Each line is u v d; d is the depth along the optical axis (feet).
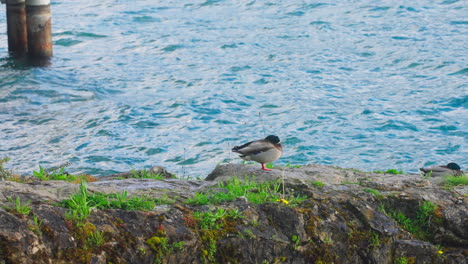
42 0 105.40
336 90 95.14
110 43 123.13
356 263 25.99
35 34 106.11
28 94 88.17
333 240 25.96
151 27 137.28
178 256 23.39
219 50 119.24
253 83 98.53
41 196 24.54
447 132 78.18
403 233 27.50
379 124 80.64
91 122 76.95
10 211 22.02
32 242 20.90
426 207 28.63
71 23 138.72
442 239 28.07
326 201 27.48
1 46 118.11
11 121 75.61
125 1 162.91
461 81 99.35
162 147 70.38
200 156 68.28
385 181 32.40
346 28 135.95
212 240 24.11
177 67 107.04
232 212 25.34
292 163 68.44
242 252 24.45
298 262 25.14
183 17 147.02
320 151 71.87
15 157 63.62
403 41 124.47
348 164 68.49
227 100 89.51
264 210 25.99
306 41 125.80
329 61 111.45
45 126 74.54
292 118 82.53
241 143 73.10
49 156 64.75
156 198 26.58
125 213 23.84
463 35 128.36
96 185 28.45
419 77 102.37
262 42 125.18
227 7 157.07
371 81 100.17
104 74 100.83
